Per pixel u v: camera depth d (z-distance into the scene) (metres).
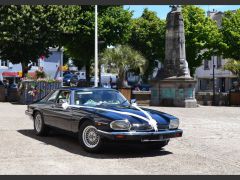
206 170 8.05
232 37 43.12
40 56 31.52
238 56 43.28
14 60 30.95
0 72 54.28
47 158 8.82
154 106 28.05
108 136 8.99
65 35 36.94
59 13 30.39
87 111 9.72
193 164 8.58
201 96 32.44
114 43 39.50
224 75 54.31
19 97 27.81
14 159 8.63
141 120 9.23
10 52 30.33
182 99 27.50
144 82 54.28
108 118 9.12
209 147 10.83
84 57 40.53
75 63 56.38
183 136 12.77
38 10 29.28
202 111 23.47
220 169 8.16
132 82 56.75
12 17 28.56
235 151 10.27
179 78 27.77
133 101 10.87
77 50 39.91
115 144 9.90
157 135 9.23
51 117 11.26
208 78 58.31
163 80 28.36
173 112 22.38
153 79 29.03
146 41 50.50
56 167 7.99
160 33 49.97
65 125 10.52
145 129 9.17
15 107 23.45
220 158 9.34
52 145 10.46
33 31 29.03
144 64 40.56
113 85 47.69
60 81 28.03
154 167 8.20
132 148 10.36
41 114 11.80
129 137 8.98
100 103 10.62
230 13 44.12
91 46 38.81
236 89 37.56
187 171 7.91
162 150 10.23
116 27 38.38
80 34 36.88
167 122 9.54
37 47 30.47
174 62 28.48
